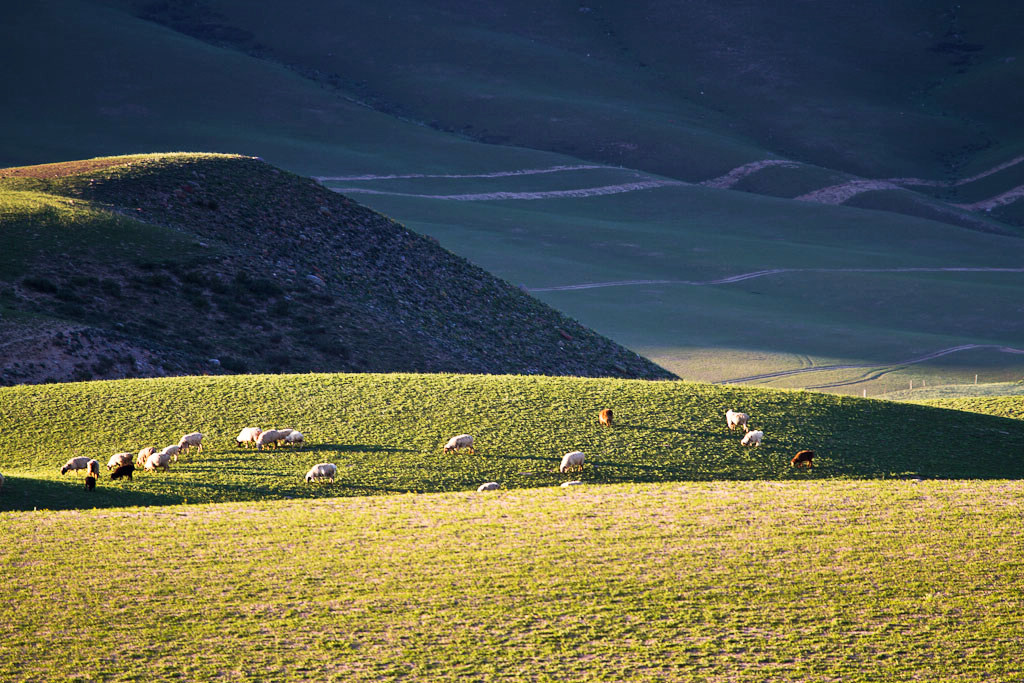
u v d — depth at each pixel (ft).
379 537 309.63
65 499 364.38
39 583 268.82
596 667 228.22
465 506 349.00
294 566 283.18
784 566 280.92
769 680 222.48
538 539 305.94
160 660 229.66
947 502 340.59
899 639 239.09
